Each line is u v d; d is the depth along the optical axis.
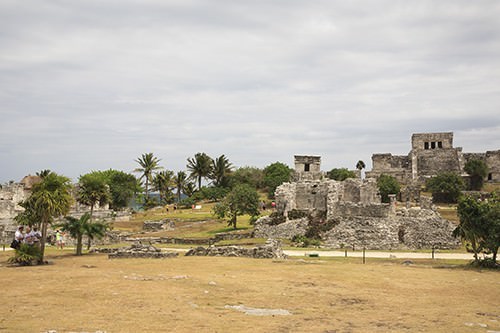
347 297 22.45
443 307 20.67
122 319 17.09
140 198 138.00
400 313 19.25
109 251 47.22
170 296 21.38
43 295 21.44
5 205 87.69
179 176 139.25
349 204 61.50
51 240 64.06
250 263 35.00
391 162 126.31
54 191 37.50
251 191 75.56
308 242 55.84
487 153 117.38
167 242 64.31
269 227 63.12
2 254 45.06
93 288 23.19
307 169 86.94
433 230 56.53
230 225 76.06
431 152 121.25
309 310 19.48
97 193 69.56
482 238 35.88
